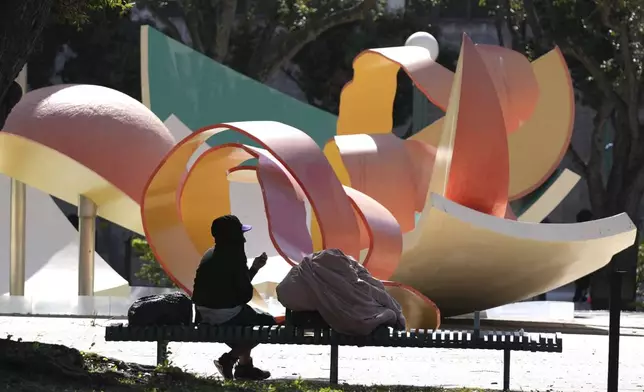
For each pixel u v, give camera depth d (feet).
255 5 243.40
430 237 99.66
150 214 96.94
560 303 139.85
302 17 236.02
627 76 221.46
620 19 212.84
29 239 136.98
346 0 235.81
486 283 107.14
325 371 73.20
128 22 256.73
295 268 61.21
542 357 86.17
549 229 98.63
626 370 78.74
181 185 96.89
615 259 105.09
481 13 279.90
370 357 82.84
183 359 78.54
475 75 99.81
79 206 117.39
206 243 99.66
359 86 134.00
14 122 113.29
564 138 135.64
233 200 146.72
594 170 242.78
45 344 53.93
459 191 100.32
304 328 60.49
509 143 136.98
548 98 136.26
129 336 60.34
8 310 115.75
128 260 257.75
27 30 52.29
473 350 89.76
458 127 99.60
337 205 88.58
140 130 115.65
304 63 264.52
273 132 89.76
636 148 231.50
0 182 138.82
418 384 67.36
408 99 271.49
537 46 232.32
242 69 247.29
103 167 112.98
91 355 56.70
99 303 115.85
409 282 108.37
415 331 61.05
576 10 224.94
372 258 94.32
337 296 59.93
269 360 79.61
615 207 236.84
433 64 120.57
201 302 62.34
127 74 257.96
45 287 132.98
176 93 161.48
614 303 58.70
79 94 115.85
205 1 234.38
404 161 121.08
